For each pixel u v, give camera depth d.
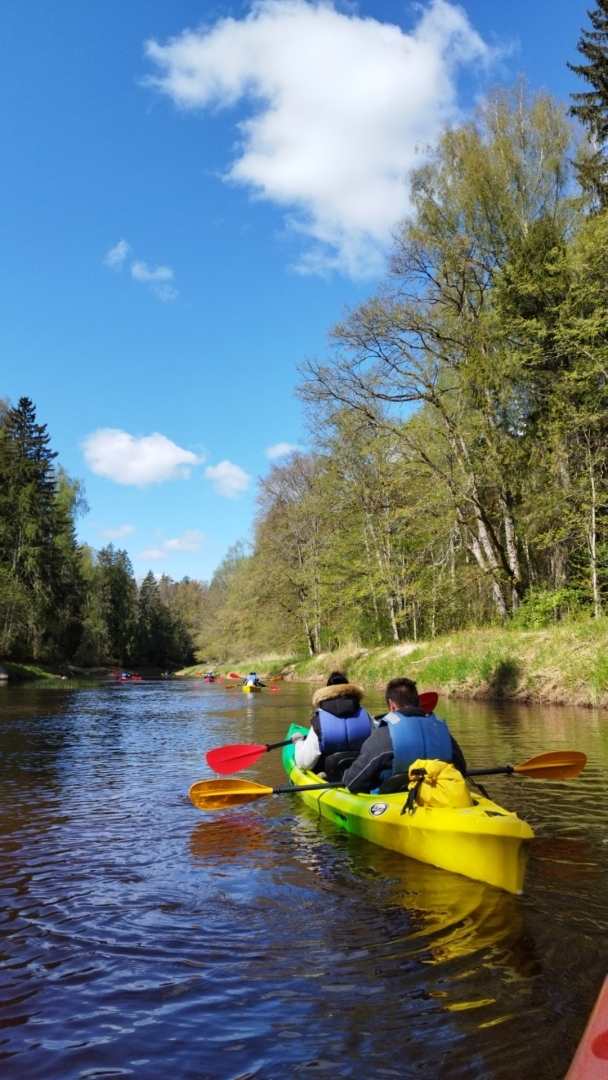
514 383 20.20
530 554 23.17
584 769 7.49
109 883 4.29
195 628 96.81
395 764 5.27
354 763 5.50
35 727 12.97
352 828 5.44
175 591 134.12
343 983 2.99
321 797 6.04
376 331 20.50
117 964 3.21
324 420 22.47
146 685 32.94
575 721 11.34
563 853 4.70
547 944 3.31
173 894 4.10
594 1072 1.33
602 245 17.02
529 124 21.17
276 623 38.00
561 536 18.28
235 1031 2.65
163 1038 2.61
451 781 4.57
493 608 24.69
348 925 3.61
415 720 5.33
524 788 6.75
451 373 21.50
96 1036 2.63
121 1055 2.51
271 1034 2.62
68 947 3.38
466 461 20.81
